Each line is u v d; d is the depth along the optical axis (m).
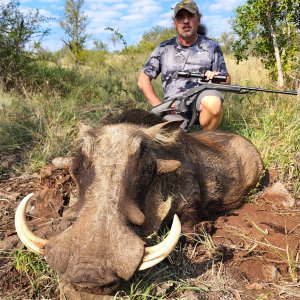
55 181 1.89
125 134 1.31
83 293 1.21
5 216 1.71
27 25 4.16
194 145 1.86
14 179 2.08
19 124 2.63
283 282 1.36
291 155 2.28
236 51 4.04
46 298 1.25
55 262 1.06
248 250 1.51
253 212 1.91
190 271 1.39
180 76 2.27
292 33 3.71
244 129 2.58
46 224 1.54
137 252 1.07
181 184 1.63
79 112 2.91
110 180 1.19
